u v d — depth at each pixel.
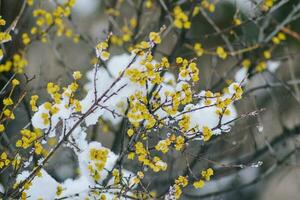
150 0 7.88
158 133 4.55
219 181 8.77
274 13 11.43
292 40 11.66
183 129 4.43
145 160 4.50
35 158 5.29
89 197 5.09
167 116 4.44
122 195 4.71
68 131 4.76
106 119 7.28
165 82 6.18
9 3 6.98
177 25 7.01
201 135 4.46
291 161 9.59
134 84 4.51
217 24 11.40
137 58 4.42
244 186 7.89
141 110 4.39
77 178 6.26
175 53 7.38
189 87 4.37
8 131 6.74
